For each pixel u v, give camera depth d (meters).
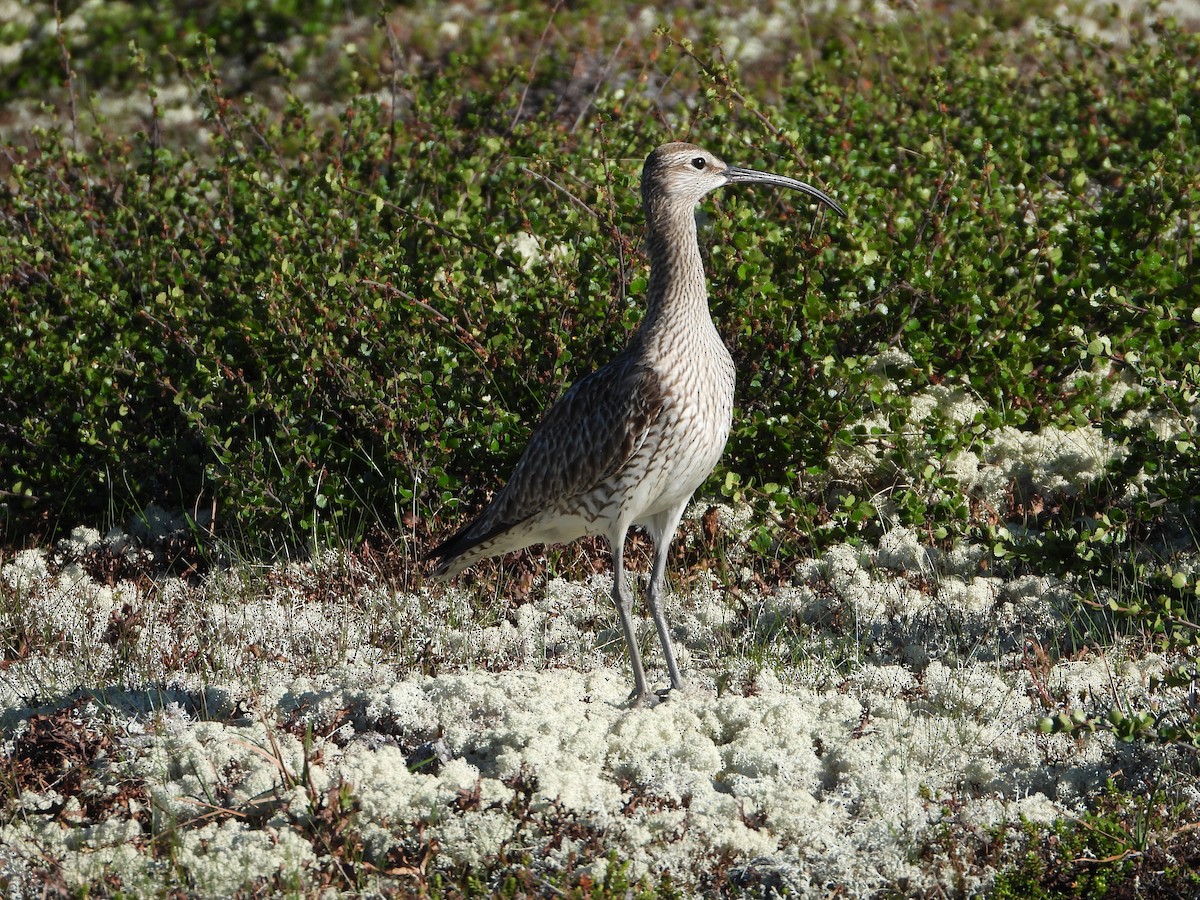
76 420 16.59
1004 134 20.75
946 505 15.01
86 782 11.02
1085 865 10.02
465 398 15.95
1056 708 12.02
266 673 13.24
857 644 13.27
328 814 10.30
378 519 15.80
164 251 18.84
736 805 10.56
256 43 32.00
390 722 11.76
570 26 31.11
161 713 12.10
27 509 16.86
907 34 27.92
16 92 30.98
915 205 18.08
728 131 19.52
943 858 10.18
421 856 10.13
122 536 16.34
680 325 12.47
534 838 10.23
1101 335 16.62
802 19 29.61
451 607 14.56
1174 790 10.80
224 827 10.41
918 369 15.99
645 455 12.46
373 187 20.03
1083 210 17.88
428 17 32.94
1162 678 12.02
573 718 11.59
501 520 13.46
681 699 12.27
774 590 14.67
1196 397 15.12
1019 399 16.23
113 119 29.25
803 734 11.67
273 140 20.97
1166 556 14.30
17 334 17.42
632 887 9.78
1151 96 21.80
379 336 16.02
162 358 16.81
